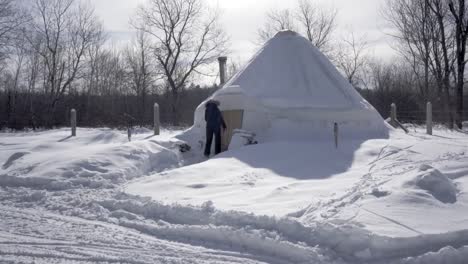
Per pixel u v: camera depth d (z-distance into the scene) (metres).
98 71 44.53
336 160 11.90
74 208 8.71
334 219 6.68
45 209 8.79
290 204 7.90
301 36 18.78
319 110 15.73
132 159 12.50
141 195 9.27
